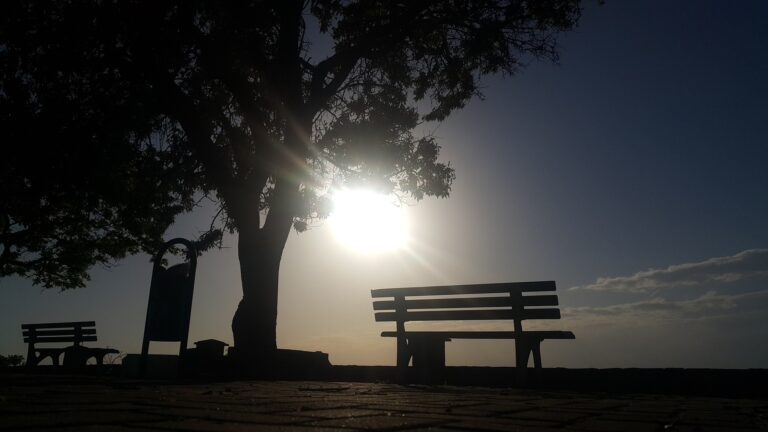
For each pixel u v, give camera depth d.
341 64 12.45
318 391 5.72
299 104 11.62
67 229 19.48
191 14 11.15
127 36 10.68
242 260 11.04
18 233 18.30
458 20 13.01
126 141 12.40
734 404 5.07
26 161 12.70
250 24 11.17
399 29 12.70
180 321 7.88
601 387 7.66
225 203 11.79
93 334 14.82
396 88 14.23
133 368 8.33
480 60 14.12
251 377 10.05
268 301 10.85
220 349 10.95
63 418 2.74
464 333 8.09
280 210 11.18
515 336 7.72
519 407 4.17
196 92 12.44
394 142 12.47
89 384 5.71
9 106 11.60
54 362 15.11
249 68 11.96
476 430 2.73
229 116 13.57
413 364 8.49
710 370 7.14
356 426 2.71
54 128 11.91
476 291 8.12
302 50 12.58
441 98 14.69
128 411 3.21
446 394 5.77
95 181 13.16
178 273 8.05
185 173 13.09
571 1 12.86
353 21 13.41
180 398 4.21
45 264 19.39
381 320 8.80
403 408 3.83
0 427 2.37
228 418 2.95
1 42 11.00
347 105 13.23
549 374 7.95
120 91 11.65
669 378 7.36
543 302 7.67
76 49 10.77
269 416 3.10
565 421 3.21
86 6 10.51
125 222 18.34
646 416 3.66
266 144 11.38
